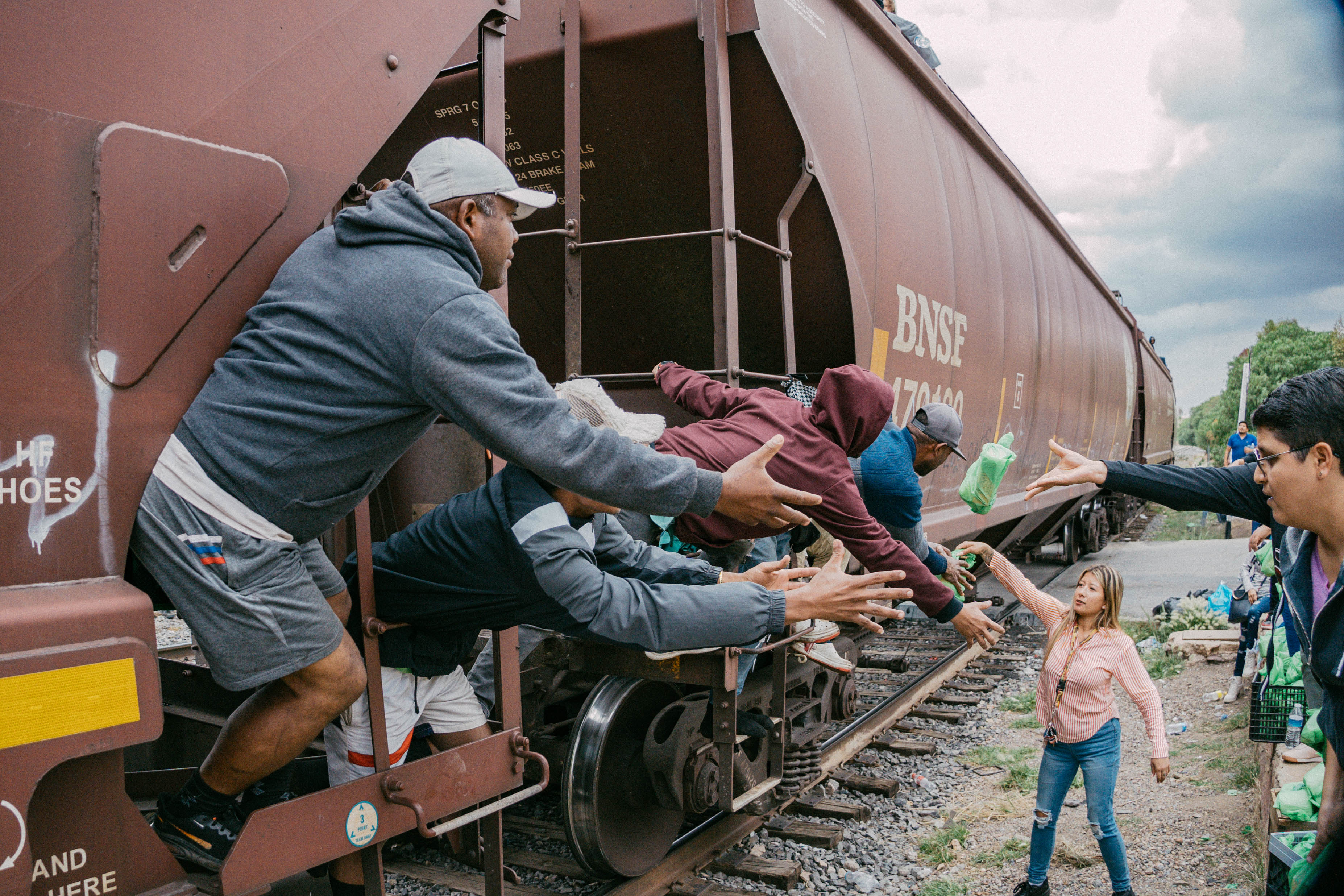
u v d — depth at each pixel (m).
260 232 1.83
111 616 1.53
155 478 1.67
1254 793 4.53
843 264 4.23
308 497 1.83
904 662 6.83
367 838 2.08
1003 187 8.11
